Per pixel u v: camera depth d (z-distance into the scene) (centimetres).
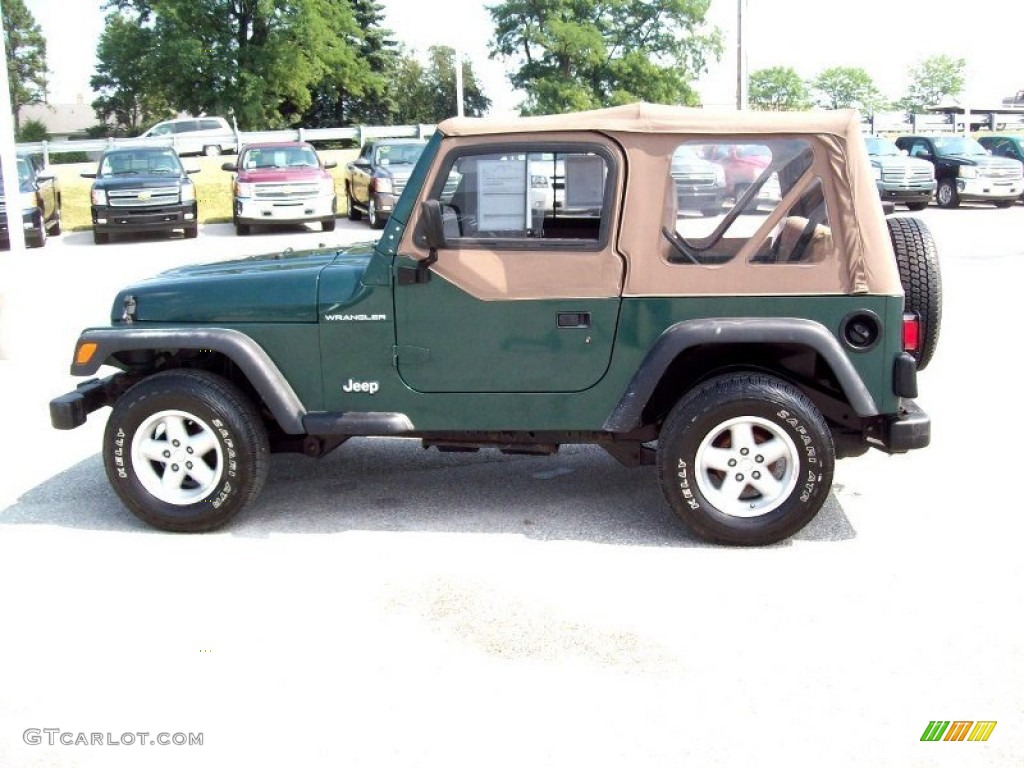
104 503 590
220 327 522
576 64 5275
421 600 452
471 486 605
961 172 2541
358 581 473
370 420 515
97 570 491
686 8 5212
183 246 2027
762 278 484
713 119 482
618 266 491
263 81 5478
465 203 500
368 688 380
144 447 530
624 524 539
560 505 570
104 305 1303
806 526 532
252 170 2231
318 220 2212
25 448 707
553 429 511
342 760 336
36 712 369
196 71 5447
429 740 346
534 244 496
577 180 494
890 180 2438
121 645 417
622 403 494
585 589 459
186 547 519
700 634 415
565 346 500
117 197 2058
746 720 353
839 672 382
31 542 529
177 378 525
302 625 431
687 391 507
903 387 481
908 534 517
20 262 968
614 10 5312
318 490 604
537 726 353
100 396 568
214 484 525
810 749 335
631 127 484
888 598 443
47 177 2233
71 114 9556
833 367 479
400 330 510
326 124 6938
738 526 495
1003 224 2155
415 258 502
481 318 503
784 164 481
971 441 675
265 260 576
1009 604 436
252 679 388
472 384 510
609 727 351
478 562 492
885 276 479
